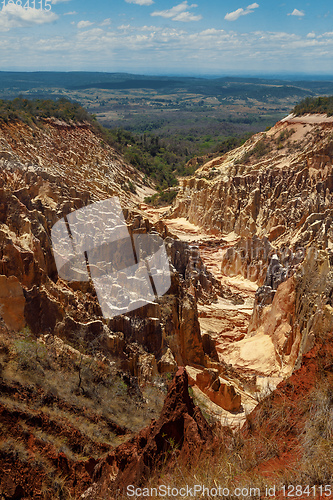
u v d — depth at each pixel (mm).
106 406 12797
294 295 27359
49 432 10211
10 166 32375
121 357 16969
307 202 56219
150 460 8500
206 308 35781
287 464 8062
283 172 63750
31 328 15445
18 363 12258
